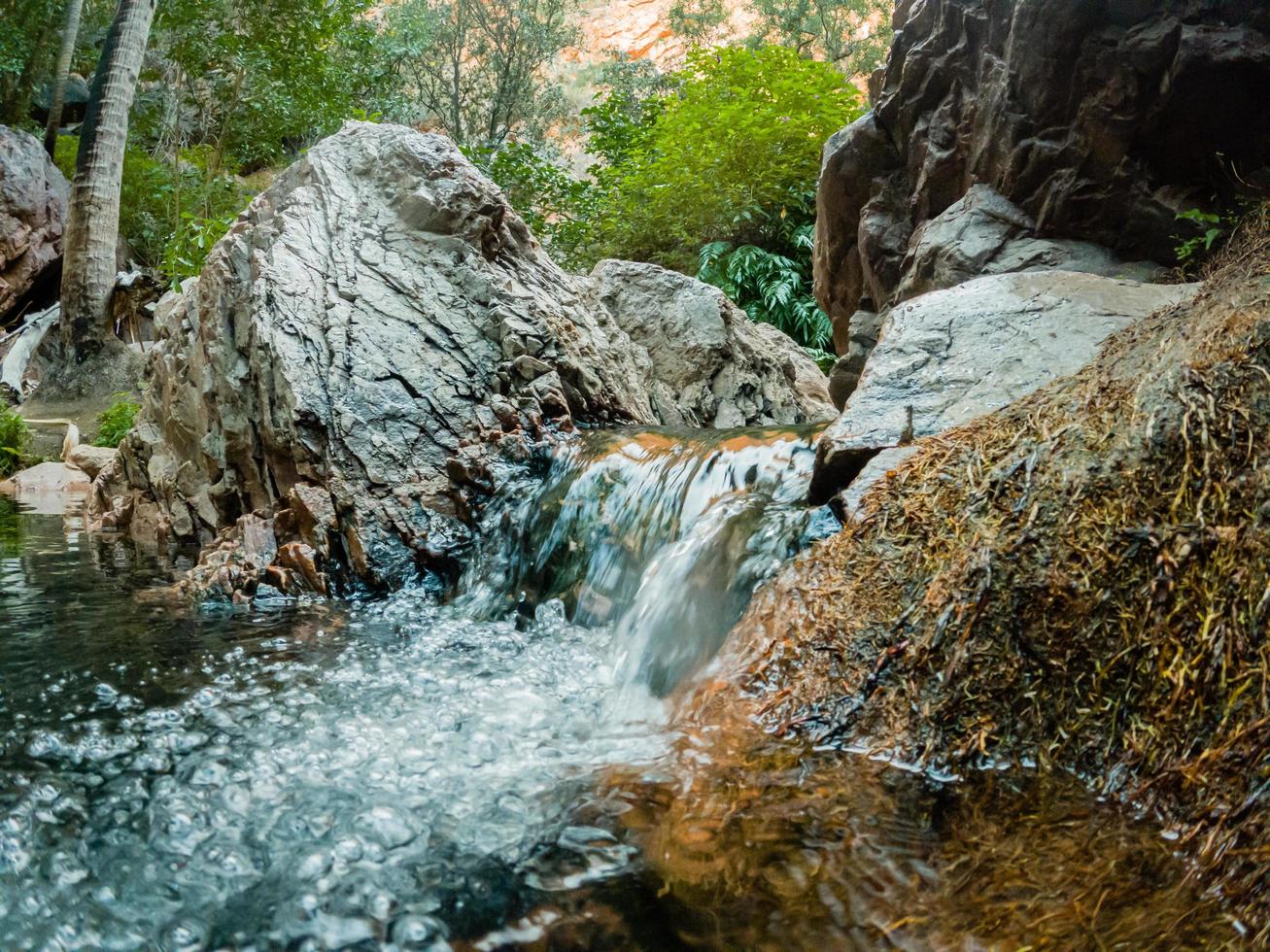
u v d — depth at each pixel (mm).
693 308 6641
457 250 5332
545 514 4012
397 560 4180
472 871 1582
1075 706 1833
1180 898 1368
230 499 4965
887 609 2227
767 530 2857
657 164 12297
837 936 1351
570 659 3010
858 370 5562
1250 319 2053
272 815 1805
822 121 11664
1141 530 1876
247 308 4930
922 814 1700
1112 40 4234
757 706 2201
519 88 19344
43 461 10297
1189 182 4289
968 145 5016
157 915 1478
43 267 15945
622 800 1834
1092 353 2998
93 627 3365
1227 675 1620
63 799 1863
